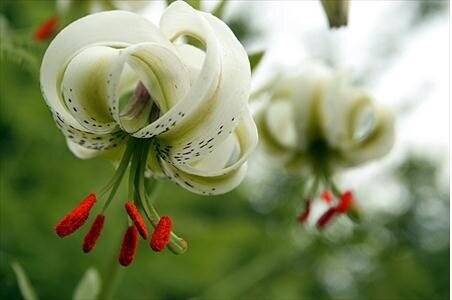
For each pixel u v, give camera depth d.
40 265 0.64
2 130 0.72
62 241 0.66
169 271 0.71
